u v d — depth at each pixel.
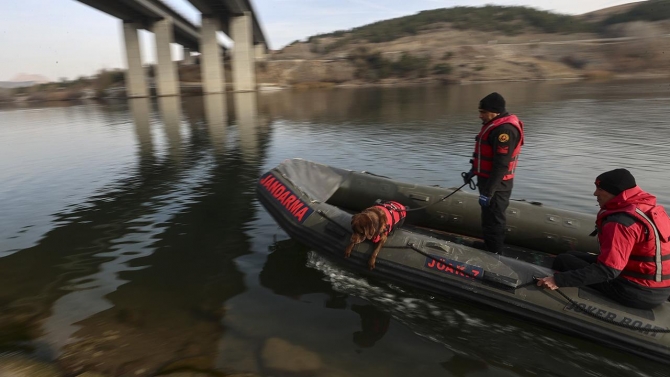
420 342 3.29
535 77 57.97
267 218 6.01
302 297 3.94
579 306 3.15
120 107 30.53
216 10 49.66
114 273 4.47
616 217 2.76
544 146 10.66
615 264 2.74
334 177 5.57
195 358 3.08
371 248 4.06
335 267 4.47
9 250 5.13
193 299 3.92
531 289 3.36
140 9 42.34
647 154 9.33
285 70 66.94
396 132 13.96
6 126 20.05
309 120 18.39
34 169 9.77
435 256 3.79
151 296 3.99
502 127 3.51
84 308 3.80
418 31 110.00
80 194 7.54
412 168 8.77
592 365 3.04
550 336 3.35
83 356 3.12
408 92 38.12
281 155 10.62
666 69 56.00
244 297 3.94
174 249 5.05
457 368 3.00
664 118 14.98
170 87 47.16
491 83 51.19
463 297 3.60
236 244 5.14
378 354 3.13
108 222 6.04
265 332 3.40
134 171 9.24
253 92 51.03
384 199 5.20
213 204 6.73
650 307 2.97
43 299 3.98
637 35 79.12
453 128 14.49
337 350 3.18
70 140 14.30
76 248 5.14
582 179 7.56
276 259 4.72
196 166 9.59
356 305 3.80
